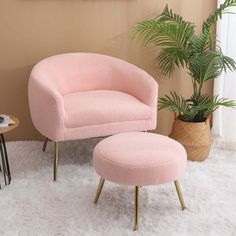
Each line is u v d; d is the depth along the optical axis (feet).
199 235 6.91
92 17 10.68
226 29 10.43
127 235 6.91
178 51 9.84
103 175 7.20
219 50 9.99
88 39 10.84
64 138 8.77
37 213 7.54
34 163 9.66
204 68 9.46
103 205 7.83
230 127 11.06
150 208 7.73
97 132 9.05
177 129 9.91
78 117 8.76
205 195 8.21
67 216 7.45
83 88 10.33
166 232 6.99
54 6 10.47
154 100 9.45
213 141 11.13
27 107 11.05
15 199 8.01
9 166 9.45
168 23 9.49
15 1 10.31
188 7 10.80
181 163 7.22
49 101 8.54
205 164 9.71
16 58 10.71
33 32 10.59
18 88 10.91
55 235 6.90
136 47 11.00
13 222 7.25
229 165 9.68
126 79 10.18
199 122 9.84
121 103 9.27
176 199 8.07
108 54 11.01
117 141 7.58
